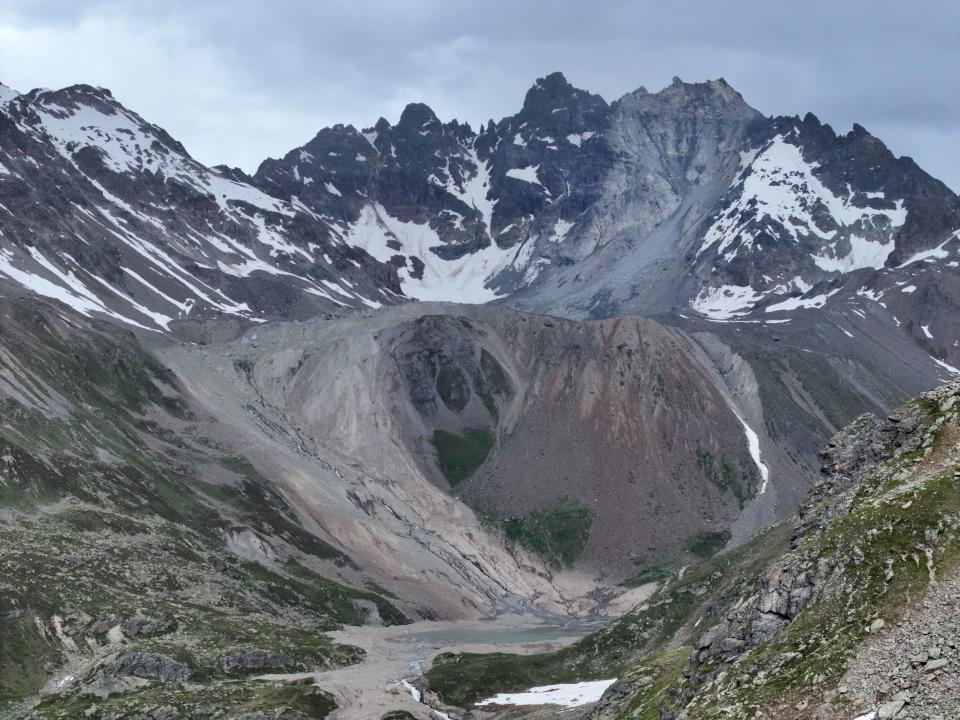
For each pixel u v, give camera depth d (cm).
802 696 6412
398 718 14400
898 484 7744
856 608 6738
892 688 6069
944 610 6375
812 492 9794
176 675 14850
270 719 13400
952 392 8544
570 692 15538
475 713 15388
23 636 14862
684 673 7888
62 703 13538
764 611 7456
